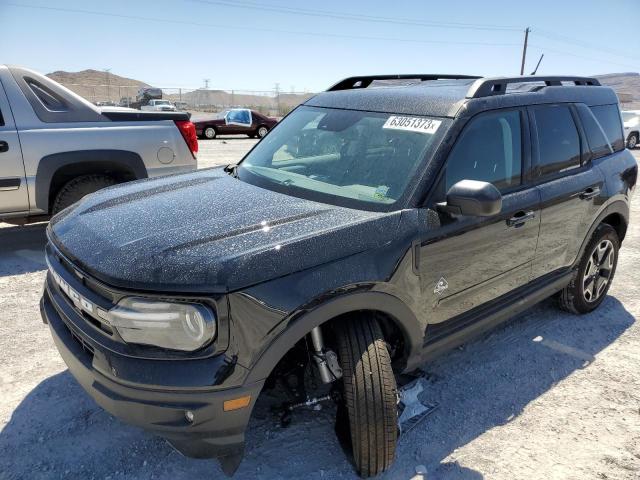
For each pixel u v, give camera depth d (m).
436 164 2.88
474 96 3.18
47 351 3.71
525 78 3.69
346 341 2.49
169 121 6.11
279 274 2.23
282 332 2.22
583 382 3.52
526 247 3.46
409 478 2.63
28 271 5.26
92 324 2.35
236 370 2.14
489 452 2.83
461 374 3.58
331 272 2.36
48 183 5.44
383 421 2.46
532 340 4.08
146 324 2.14
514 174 3.38
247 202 2.85
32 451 2.74
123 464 2.67
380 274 2.50
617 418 3.14
